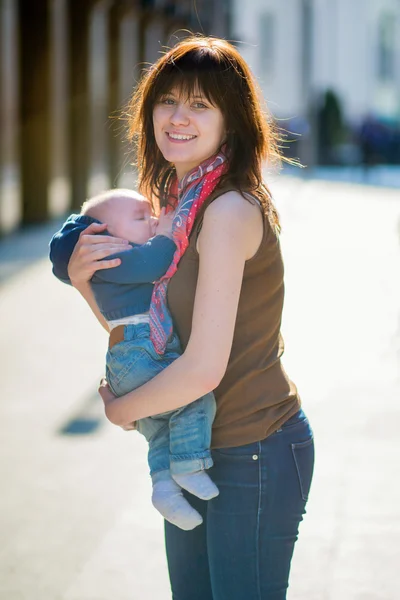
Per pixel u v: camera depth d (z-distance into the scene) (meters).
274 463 2.98
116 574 4.77
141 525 5.33
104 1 21.55
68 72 21.42
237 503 2.98
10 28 26.58
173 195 3.25
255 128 2.97
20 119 19.11
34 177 19.28
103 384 3.15
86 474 6.07
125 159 3.85
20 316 10.79
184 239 2.89
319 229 18.88
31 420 7.11
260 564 3.01
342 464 6.17
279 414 3.00
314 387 7.89
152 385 2.85
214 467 3.01
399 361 8.66
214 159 2.94
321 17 48.22
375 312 10.83
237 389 2.97
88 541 5.14
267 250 2.90
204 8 33.50
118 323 2.99
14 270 13.78
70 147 21.53
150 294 2.99
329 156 40.62
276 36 48.88
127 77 29.31
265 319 2.96
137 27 26.98
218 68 2.90
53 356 8.97
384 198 25.73
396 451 6.38
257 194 2.92
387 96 50.09
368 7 48.41
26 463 6.26
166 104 3.00
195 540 3.24
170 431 2.97
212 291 2.79
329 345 9.31
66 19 21.50
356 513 5.44
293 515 3.03
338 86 48.84
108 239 2.97
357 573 4.75
